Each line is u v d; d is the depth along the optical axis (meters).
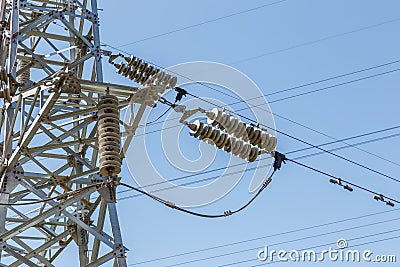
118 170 11.14
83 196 11.93
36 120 12.00
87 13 16.12
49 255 16.20
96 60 15.41
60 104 14.19
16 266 13.45
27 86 13.33
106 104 11.44
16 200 14.70
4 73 13.02
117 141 11.27
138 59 15.14
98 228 13.52
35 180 15.36
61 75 11.66
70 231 14.50
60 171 15.37
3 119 13.85
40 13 17.73
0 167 12.62
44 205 15.83
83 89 12.28
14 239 13.88
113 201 11.73
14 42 14.40
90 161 15.48
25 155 12.68
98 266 12.53
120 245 12.74
